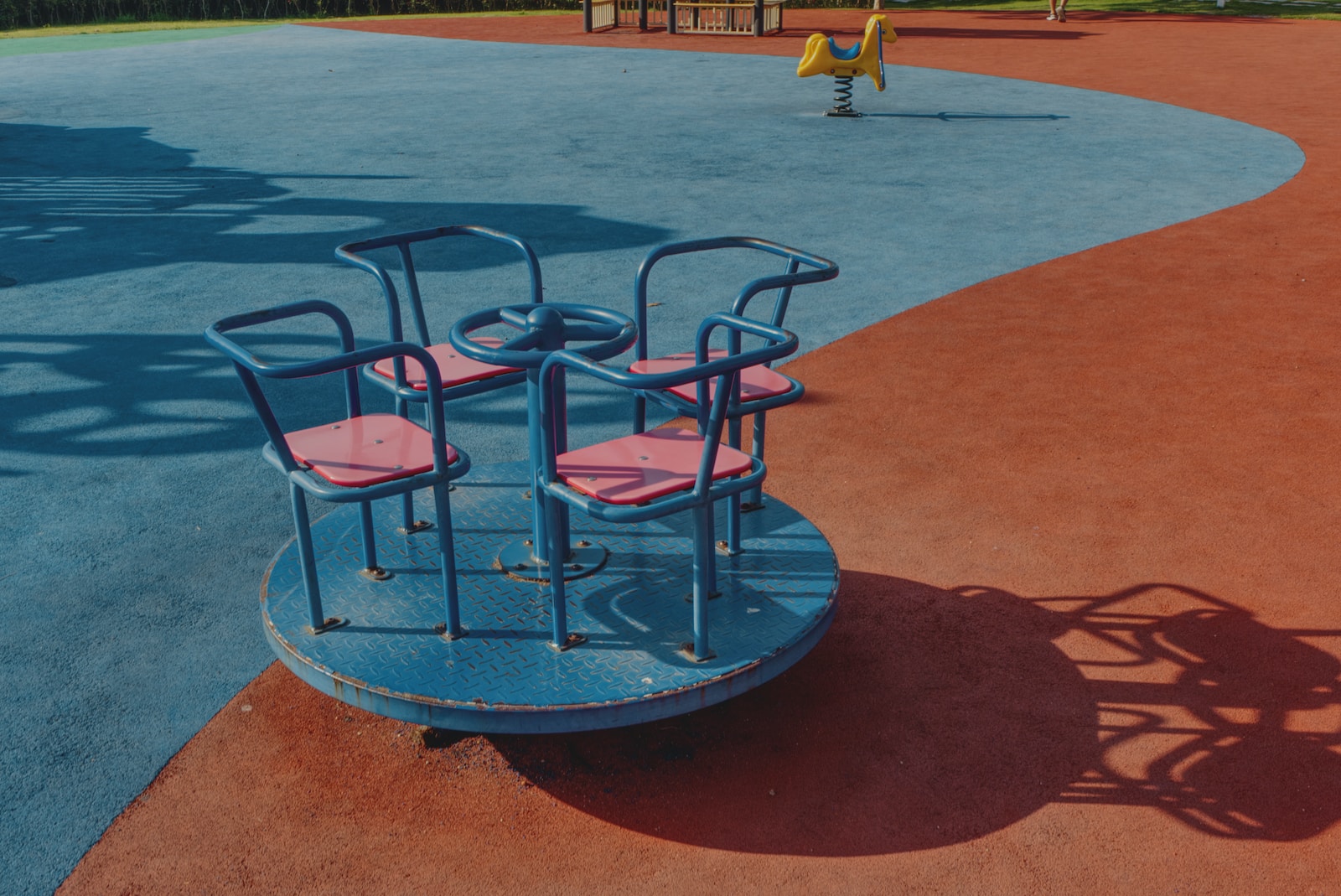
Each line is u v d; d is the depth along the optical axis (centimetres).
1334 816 285
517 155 1283
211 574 409
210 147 1369
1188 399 566
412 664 305
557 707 286
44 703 336
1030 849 277
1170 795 294
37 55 2462
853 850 278
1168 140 1350
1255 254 841
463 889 267
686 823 288
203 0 3469
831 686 344
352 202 1056
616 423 553
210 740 321
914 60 2236
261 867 275
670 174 1167
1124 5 3512
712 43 2539
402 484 296
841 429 535
